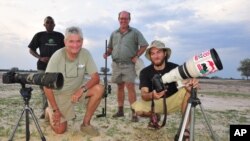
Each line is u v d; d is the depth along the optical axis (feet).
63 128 8.78
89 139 8.37
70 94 8.84
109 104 16.21
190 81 6.58
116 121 10.77
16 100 16.33
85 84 8.56
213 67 6.18
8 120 10.56
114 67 11.39
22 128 9.34
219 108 16.44
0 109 12.85
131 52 11.08
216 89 38.29
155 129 9.48
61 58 8.52
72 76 8.64
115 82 11.47
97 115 11.32
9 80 7.03
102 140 8.39
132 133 9.17
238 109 16.30
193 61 6.38
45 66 11.07
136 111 9.09
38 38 11.12
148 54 8.45
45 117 10.02
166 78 7.29
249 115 13.92
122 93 11.60
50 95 8.29
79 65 8.66
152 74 8.50
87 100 8.97
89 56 8.82
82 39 8.32
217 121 11.76
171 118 11.92
